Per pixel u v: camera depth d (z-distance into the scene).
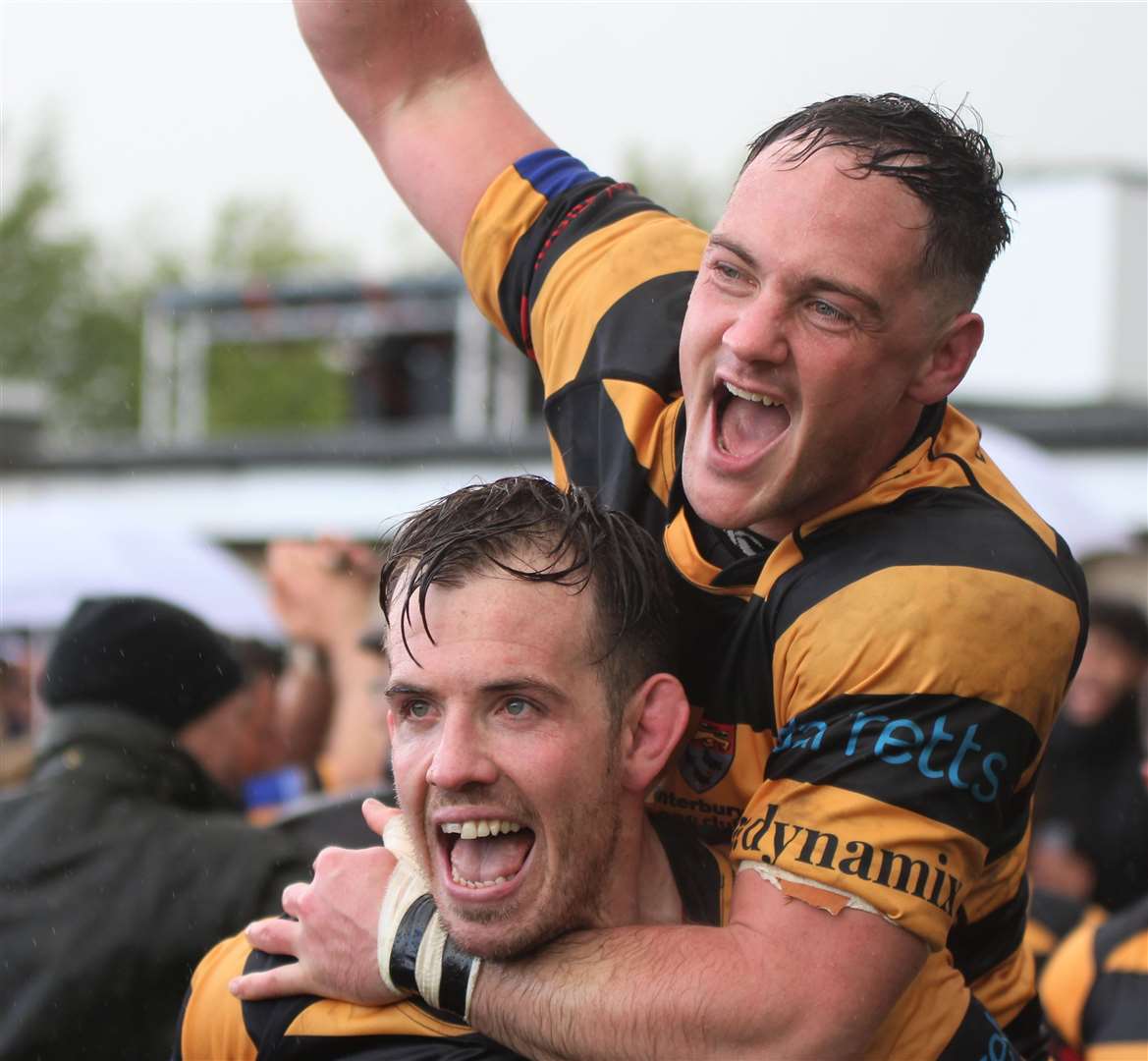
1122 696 4.96
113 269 35.88
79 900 3.17
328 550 5.21
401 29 2.95
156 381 14.26
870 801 2.11
